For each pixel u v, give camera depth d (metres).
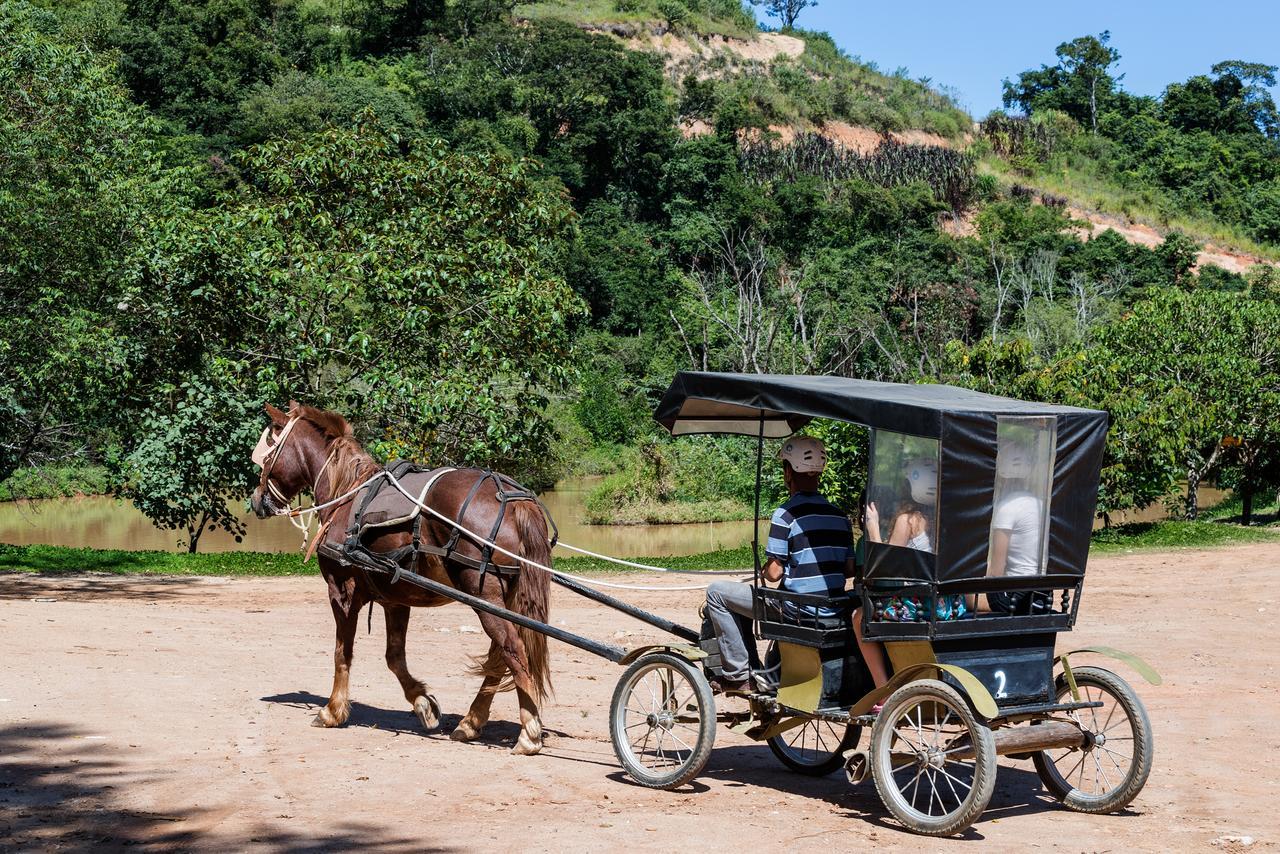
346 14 106.62
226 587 18.08
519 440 20.08
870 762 6.32
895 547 6.19
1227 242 101.31
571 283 70.62
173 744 7.67
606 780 7.11
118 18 82.06
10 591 16.45
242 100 78.50
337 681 8.45
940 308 66.94
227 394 21.30
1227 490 50.31
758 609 6.87
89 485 45.44
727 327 53.75
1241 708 9.55
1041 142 114.50
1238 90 135.38
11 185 21.03
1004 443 6.29
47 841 5.66
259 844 5.69
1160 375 30.88
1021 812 6.66
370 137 21.20
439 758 7.51
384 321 20.34
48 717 8.27
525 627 7.55
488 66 92.94
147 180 25.94
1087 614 15.12
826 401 6.57
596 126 87.00
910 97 118.56
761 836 5.97
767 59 121.75
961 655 6.30
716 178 86.44
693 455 42.94
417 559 8.00
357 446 8.89
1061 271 81.06
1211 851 5.85
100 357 21.06
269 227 20.34
